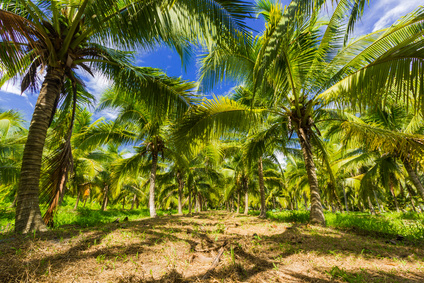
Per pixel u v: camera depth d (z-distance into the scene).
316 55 5.86
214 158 11.17
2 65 3.43
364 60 4.88
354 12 3.57
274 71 4.42
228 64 5.88
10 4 4.32
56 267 2.00
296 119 6.41
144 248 2.76
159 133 9.62
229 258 2.53
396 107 8.52
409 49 3.04
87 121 11.41
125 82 5.44
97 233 3.45
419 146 4.71
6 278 1.70
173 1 3.39
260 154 7.94
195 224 5.77
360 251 2.98
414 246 3.36
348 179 15.00
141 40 4.22
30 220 3.44
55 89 4.20
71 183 15.97
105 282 1.78
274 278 2.01
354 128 5.58
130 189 20.08
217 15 3.77
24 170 3.65
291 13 3.18
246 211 15.20
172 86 5.82
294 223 6.04
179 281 1.89
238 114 5.84
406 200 26.86
